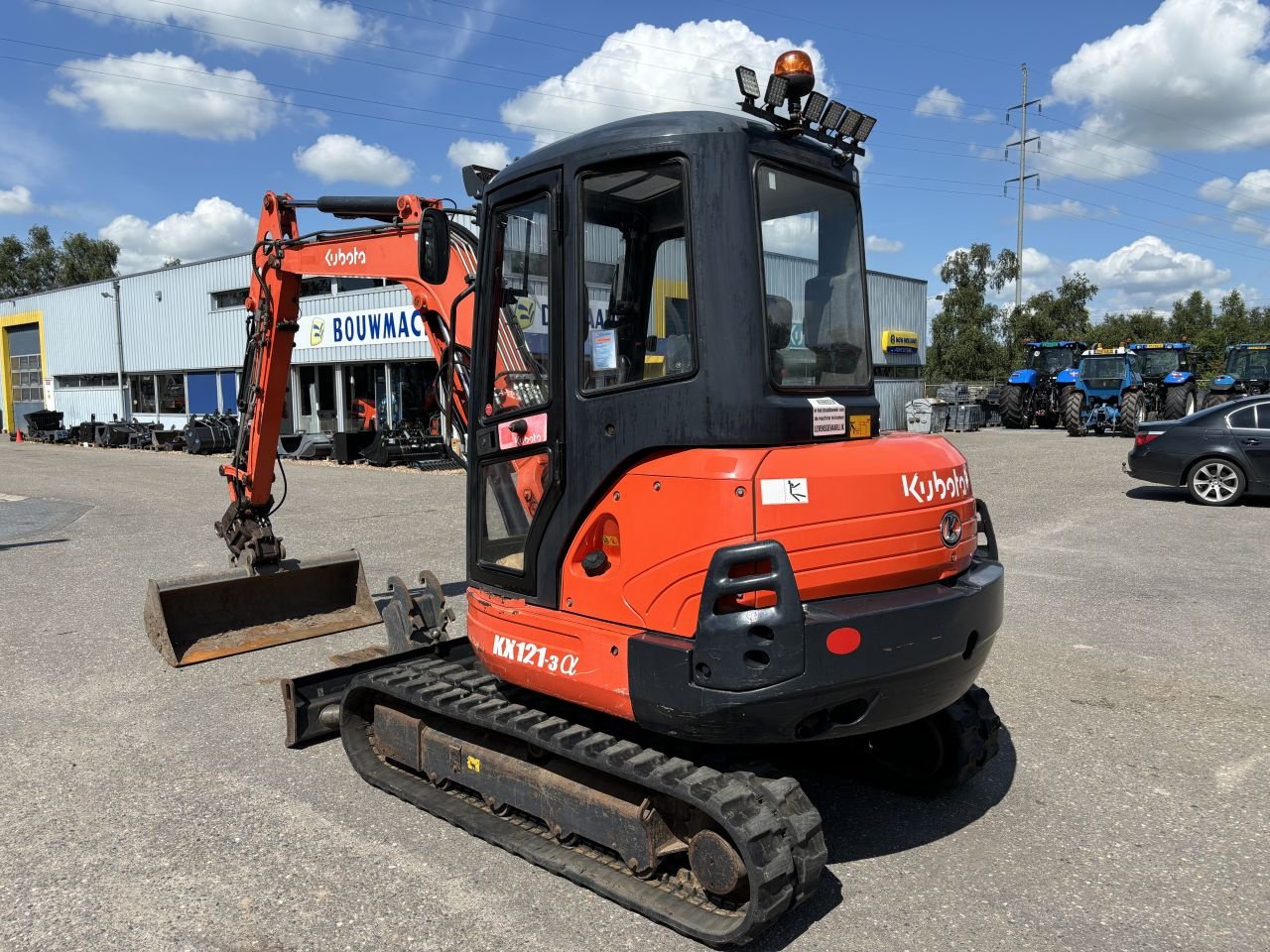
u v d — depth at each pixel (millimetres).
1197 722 4953
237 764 4629
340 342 24453
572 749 3334
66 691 5770
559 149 3404
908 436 3676
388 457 20453
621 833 3266
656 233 3201
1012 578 8266
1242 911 3209
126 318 33875
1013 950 2998
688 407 3061
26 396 40844
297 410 26719
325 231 5805
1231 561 8805
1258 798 4086
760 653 2900
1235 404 12234
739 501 2949
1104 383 25953
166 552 10570
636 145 3162
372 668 4984
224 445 26516
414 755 4184
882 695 3090
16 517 13602
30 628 7312
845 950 3012
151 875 3543
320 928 3170
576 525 3410
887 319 30031
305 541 10859
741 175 3078
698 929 2961
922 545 3266
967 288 48125
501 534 3852
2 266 66125
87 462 24375
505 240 3797
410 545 10547
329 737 4957
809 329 3416
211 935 3131
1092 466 17188
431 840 3809
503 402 3842
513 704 3850
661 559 3123
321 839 3816
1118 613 7062
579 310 3332
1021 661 5980
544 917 3223
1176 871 3494
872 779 4340
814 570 3021
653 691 3086
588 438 3322
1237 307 63562
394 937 3109
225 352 29625
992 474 16125
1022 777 4344
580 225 3326
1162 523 10969
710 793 2951
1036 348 29922
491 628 3762
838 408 3379
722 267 3045
